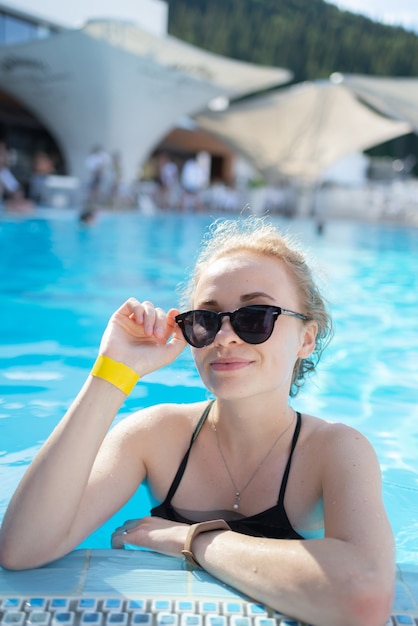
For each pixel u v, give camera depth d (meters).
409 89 18.53
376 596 1.07
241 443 1.49
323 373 3.50
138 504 1.85
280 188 24.64
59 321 4.49
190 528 1.31
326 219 21.77
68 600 1.14
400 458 2.38
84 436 1.30
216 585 1.21
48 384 3.07
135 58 17.36
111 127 18.31
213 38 42.72
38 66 17.25
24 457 2.20
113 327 1.42
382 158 40.31
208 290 1.43
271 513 1.43
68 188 15.62
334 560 1.11
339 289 6.35
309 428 1.51
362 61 43.75
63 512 1.26
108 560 1.31
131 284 6.09
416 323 4.88
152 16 23.47
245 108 22.41
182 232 11.78
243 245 1.49
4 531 1.26
